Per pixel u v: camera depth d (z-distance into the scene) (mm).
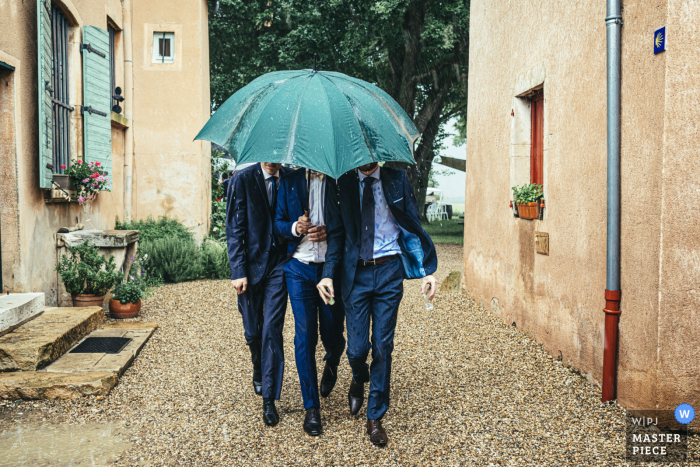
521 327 5844
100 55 7957
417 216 3441
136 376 4500
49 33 6176
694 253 3342
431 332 6027
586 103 4309
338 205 3404
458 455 3150
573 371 4551
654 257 3439
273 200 3701
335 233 3432
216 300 7785
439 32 17469
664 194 3342
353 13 18031
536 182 5910
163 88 11156
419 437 3395
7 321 4660
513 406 3900
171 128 11188
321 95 3162
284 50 18375
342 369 4758
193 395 4121
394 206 3355
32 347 4285
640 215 3596
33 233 5824
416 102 22797
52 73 6828
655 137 3426
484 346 5434
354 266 3338
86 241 6391
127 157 10633
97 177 6941
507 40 6371
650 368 3496
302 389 3494
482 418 3689
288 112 3092
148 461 3068
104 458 3098
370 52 20266
